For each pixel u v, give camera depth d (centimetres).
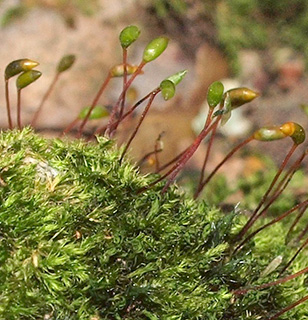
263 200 12
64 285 11
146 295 11
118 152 12
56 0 26
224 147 24
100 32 26
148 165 14
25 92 23
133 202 12
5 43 24
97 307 11
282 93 27
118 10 27
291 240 13
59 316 11
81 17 26
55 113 23
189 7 28
